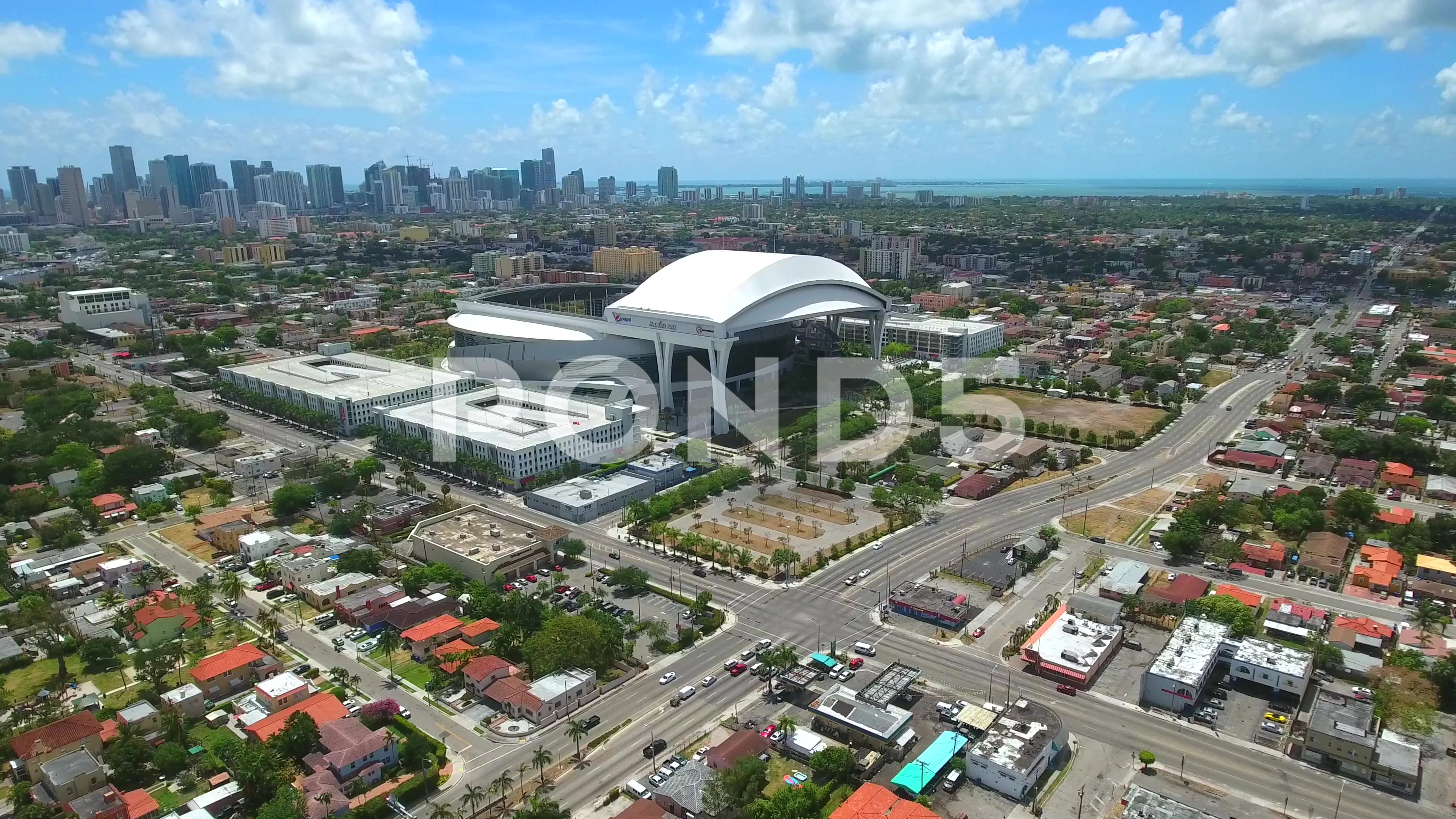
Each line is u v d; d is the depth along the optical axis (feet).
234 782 473.26
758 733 513.45
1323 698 524.11
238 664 570.05
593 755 500.33
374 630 641.40
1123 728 520.01
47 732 491.72
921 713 536.01
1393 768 463.01
